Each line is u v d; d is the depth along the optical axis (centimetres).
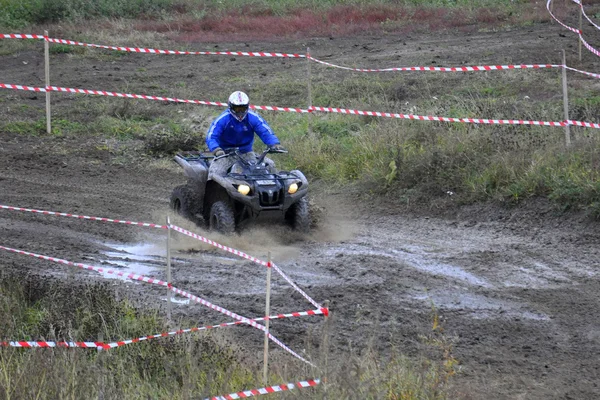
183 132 5256
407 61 6500
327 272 3023
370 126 4834
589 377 2181
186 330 2192
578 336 2436
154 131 5397
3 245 3341
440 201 3872
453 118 4334
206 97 6009
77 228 3625
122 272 3039
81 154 4991
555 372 2211
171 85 6384
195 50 7419
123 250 3334
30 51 7500
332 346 2350
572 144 3944
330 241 3450
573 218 3462
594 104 4841
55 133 5331
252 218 3359
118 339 2302
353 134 4825
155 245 3397
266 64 6919
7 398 1852
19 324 2434
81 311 2456
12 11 8594
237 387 1962
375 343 2358
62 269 3059
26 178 4497
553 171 3731
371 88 5791
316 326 2516
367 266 3072
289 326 2519
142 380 2092
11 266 3028
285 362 2119
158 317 2462
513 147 4081
